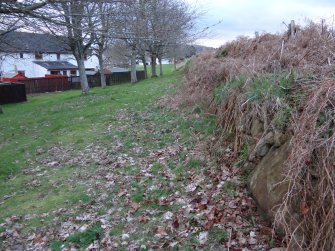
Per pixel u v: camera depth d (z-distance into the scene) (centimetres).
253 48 955
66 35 1162
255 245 375
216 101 726
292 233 332
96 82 3659
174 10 2353
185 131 752
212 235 407
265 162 440
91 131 1021
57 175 704
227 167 543
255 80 588
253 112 523
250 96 543
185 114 876
